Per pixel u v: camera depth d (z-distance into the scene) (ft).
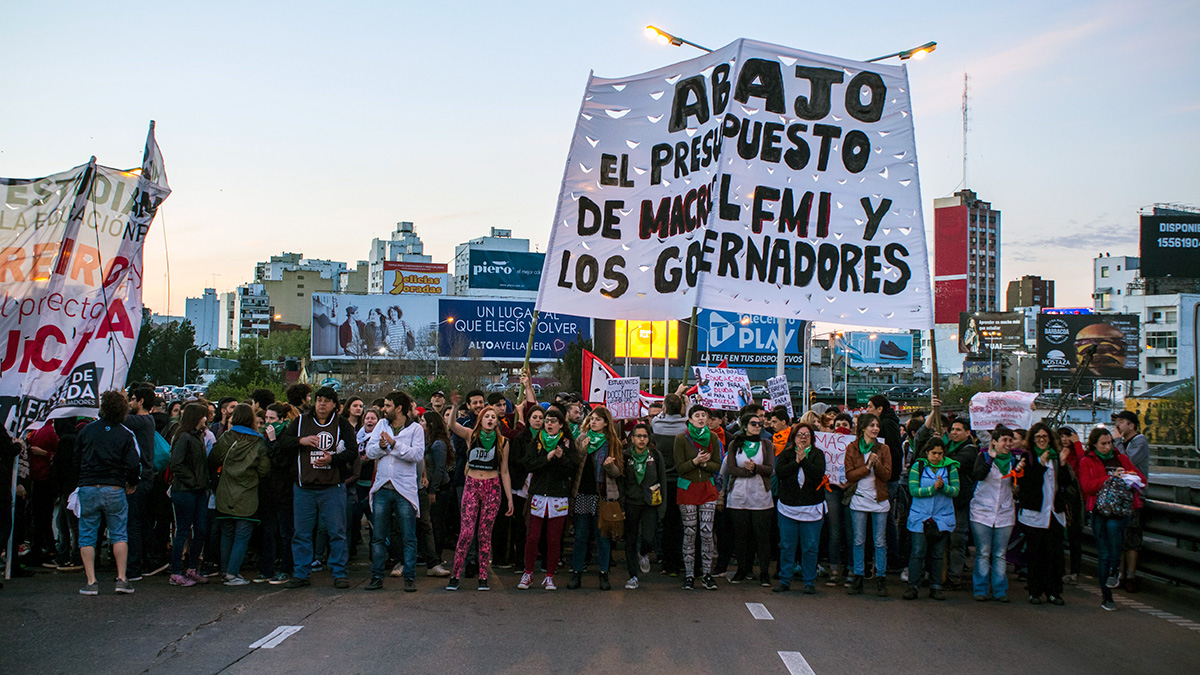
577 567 33.78
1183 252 208.74
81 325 34.53
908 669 23.15
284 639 24.84
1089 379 228.02
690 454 34.12
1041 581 32.42
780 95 38.45
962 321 338.54
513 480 37.60
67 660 22.43
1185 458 120.37
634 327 216.13
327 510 32.71
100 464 30.09
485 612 28.86
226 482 32.35
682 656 23.84
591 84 41.32
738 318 233.14
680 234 39.09
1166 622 29.76
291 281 500.33
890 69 39.55
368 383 192.95
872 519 33.86
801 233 38.22
